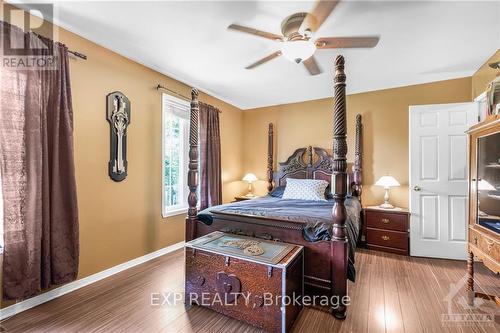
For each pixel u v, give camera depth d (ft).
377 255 10.87
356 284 8.10
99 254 8.25
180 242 11.64
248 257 5.98
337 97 6.45
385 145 12.46
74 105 7.57
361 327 5.92
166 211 10.99
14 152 6.00
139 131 9.71
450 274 8.86
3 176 5.88
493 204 6.24
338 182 6.37
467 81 10.85
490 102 7.04
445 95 11.25
